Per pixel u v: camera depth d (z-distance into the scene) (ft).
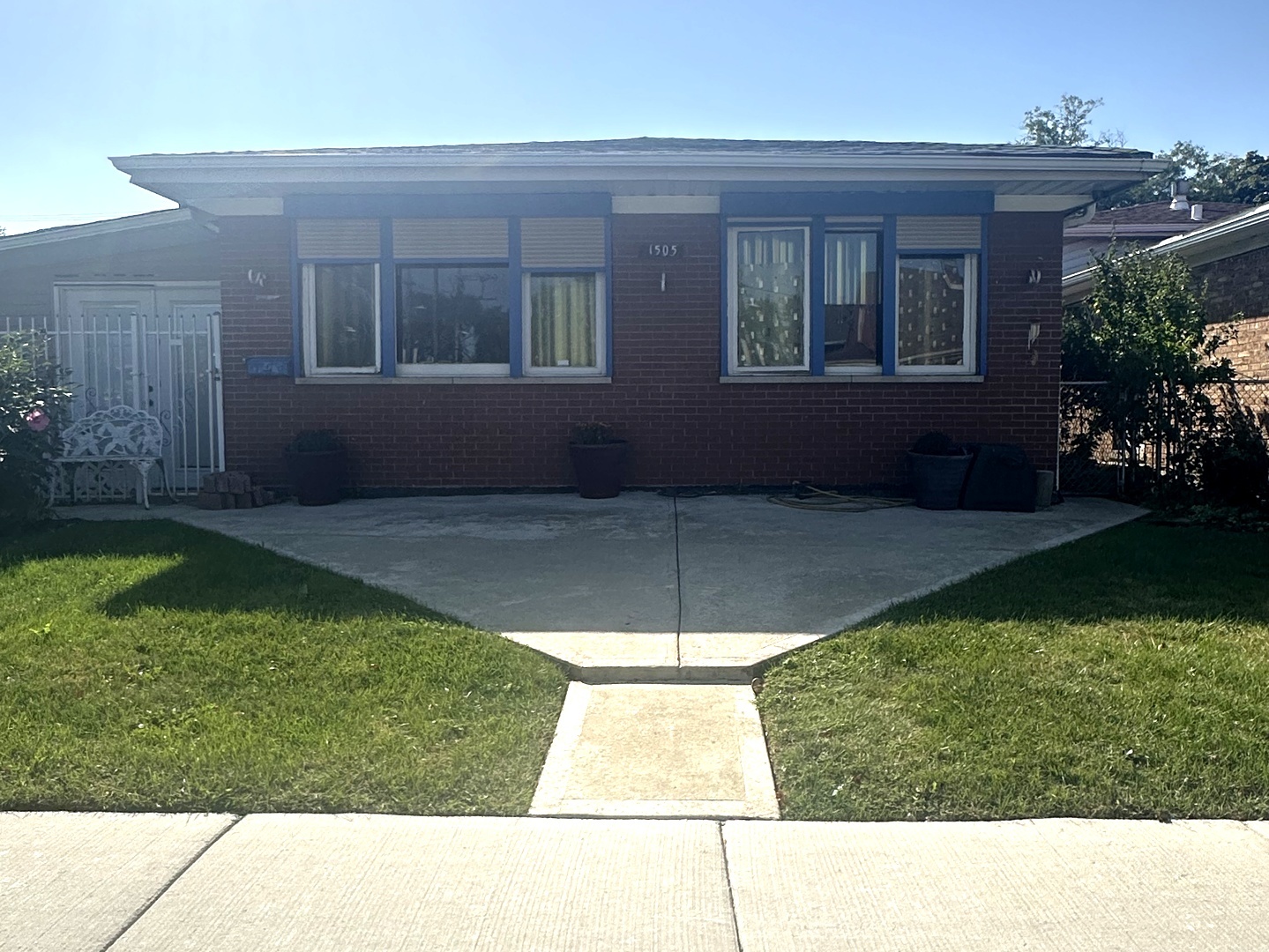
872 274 37.19
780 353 37.47
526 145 39.27
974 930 10.84
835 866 12.16
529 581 23.94
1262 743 14.71
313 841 12.77
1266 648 18.51
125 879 11.89
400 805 13.64
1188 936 10.68
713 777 14.56
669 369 37.29
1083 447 38.11
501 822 13.33
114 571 24.36
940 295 37.17
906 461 36.86
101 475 36.83
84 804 13.67
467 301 37.52
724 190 36.14
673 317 37.14
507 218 36.91
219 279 43.42
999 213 36.63
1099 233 74.13
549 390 37.42
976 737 14.98
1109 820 13.17
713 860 12.32
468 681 17.49
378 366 37.73
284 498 37.04
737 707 17.08
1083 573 23.99
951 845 12.61
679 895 11.57
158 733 15.52
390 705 16.55
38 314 43.39
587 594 22.77
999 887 11.65
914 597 22.07
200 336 38.42
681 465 37.55
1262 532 29.43
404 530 30.25
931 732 15.24
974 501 33.65
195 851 12.53
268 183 34.99
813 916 11.14
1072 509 34.27
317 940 10.71
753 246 37.27
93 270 43.32
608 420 37.47
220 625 20.03
